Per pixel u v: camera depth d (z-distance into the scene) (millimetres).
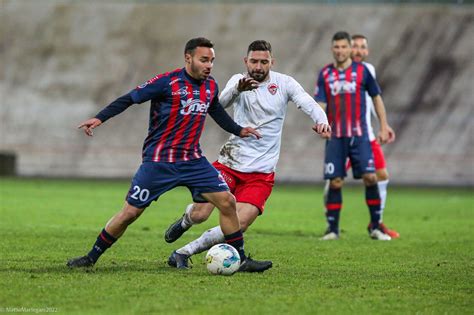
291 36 150750
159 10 159000
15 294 27172
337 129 50688
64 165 136750
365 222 63031
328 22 151500
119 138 139125
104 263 35469
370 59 144375
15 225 53812
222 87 145125
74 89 150375
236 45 151125
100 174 133125
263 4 156000
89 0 163500
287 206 76875
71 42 156750
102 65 153125
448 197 93438
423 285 30922
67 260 36469
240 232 33031
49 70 153250
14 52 156125
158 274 31984
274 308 25766
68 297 26844
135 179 32094
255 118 35406
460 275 33844
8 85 151750
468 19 147625
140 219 61250
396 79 141250
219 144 135125
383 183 52062
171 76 31625
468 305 27062
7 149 141250
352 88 50656
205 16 156625
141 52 153875
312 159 131000
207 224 58125
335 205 50594
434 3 154250
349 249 44031
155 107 31953
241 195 35156
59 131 144000
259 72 35125
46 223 55781
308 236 51719
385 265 37219
